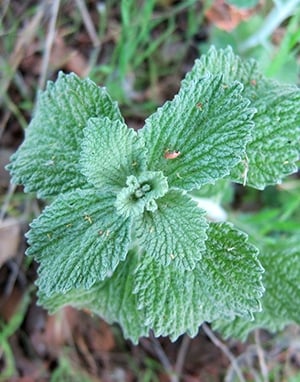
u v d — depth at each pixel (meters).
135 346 0.20
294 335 0.19
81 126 0.13
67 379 0.20
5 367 0.20
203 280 0.12
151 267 0.13
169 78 0.21
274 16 0.18
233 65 0.14
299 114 0.13
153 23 0.20
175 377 0.20
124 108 0.21
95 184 0.12
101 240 0.12
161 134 0.12
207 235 0.12
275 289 0.15
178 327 0.13
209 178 0.12
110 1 0.20
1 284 0.20
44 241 0.12
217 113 0.12
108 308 0.14
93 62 0.20
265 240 0.17
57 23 0.20
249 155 0.13
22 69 0.20
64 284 0.12
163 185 0.11
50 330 0.20
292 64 0.19
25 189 0.13
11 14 0.20
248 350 0.19
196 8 0.20
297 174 0.20
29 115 0.20
